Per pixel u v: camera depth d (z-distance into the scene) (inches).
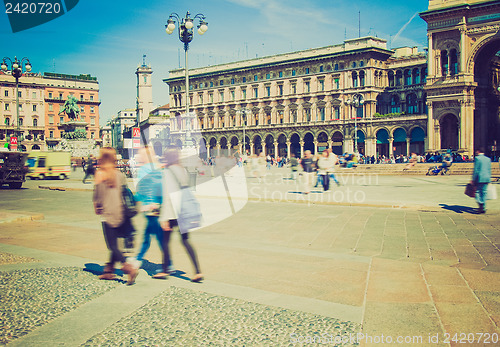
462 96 2159.2
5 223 509.4
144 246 283.4
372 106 2908.5
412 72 2965.1
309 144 3243.1
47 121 4458.7
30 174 1590.8
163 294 241.0
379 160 2618.1
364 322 199.3
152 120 3905.0
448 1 2174.0
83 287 253.3
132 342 179.6
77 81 4722.0
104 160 263.1
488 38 2085.4
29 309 217.6
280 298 233.6
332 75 3051.2
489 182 540.1
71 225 497.7
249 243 387.2
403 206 613.6
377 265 303.6
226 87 3673.7
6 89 4195.4
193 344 177.5
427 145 2399.1
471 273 279.3
